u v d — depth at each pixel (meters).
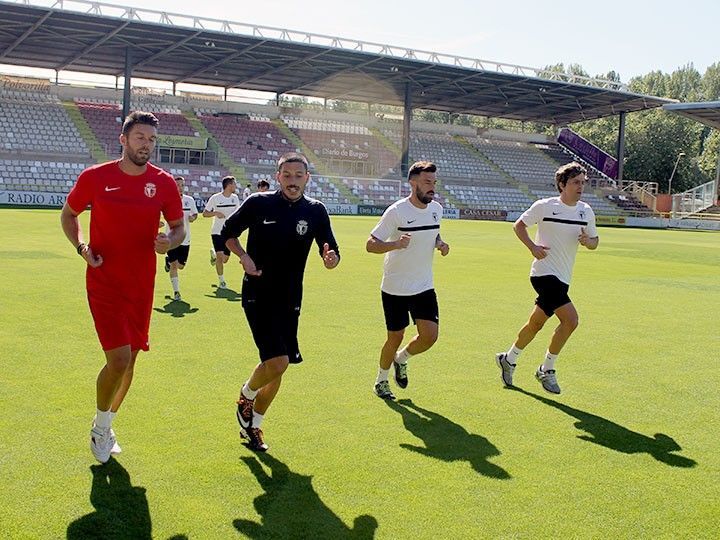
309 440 4.62
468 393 5.88
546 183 56.53
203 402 5.31
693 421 5.31
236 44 37.41
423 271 5.63
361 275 13.46
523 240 5.93
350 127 53.50
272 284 4.41
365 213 45.50
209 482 3.91
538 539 3.40
